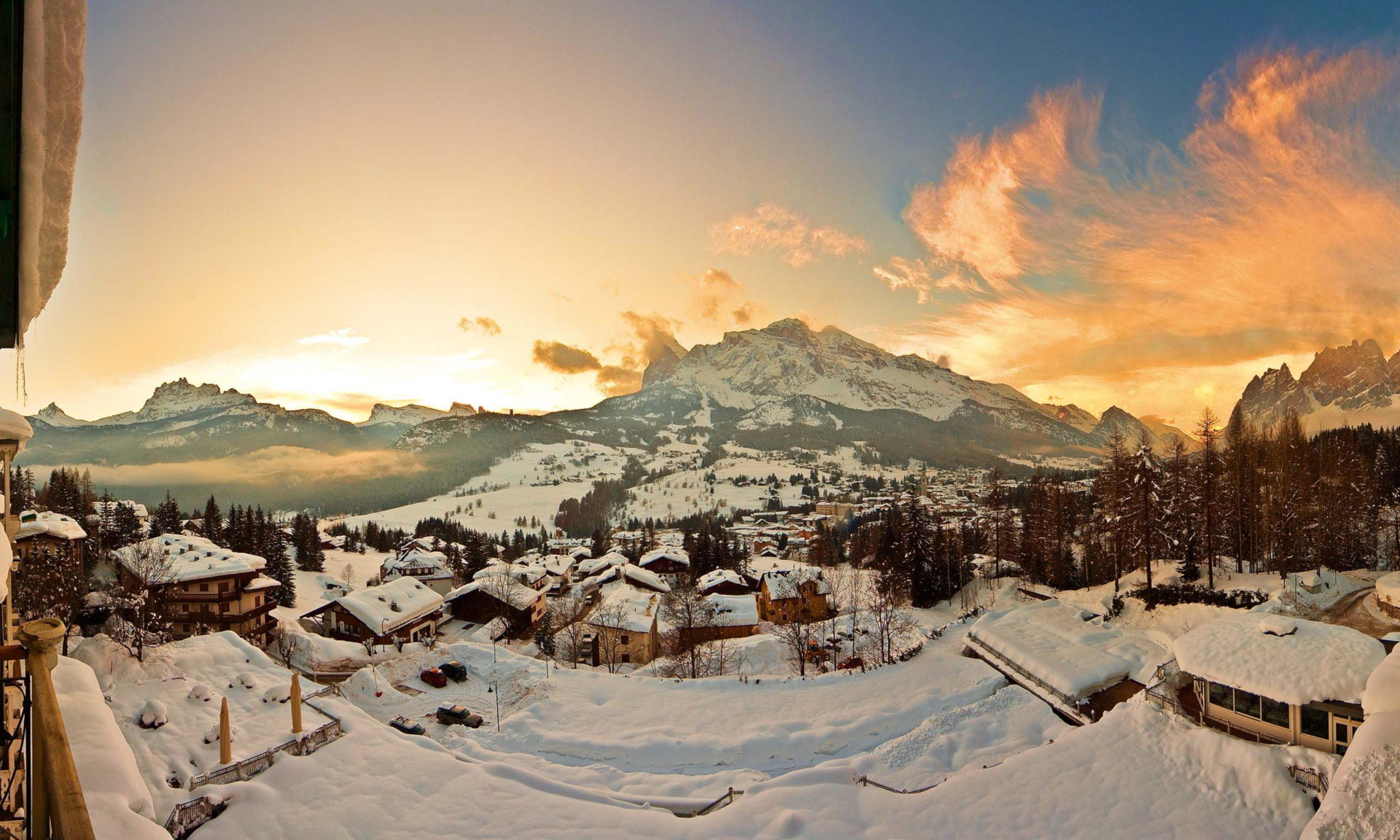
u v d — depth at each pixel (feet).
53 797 13.19
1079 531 313.73
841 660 158.40
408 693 128.16
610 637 196.85
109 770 43.37
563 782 78.23
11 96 18.15
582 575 417.28
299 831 64.54
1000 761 88.17
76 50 18.65
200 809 64.85
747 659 170.19
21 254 19.43
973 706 108.06
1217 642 87.51
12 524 36.60
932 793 75.05
